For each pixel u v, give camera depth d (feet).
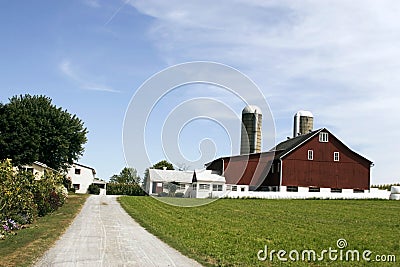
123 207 101.30
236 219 80.84
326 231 65.82
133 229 60.64
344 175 180.34
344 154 181.16
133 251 42.57
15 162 168.45
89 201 116.98
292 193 152.87
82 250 42.19
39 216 73.56
